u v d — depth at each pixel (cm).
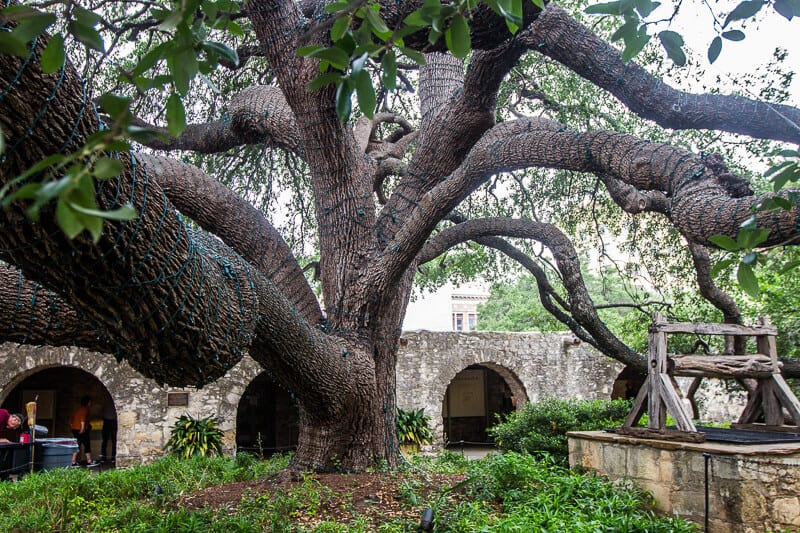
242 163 985
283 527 491
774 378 655
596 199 1106
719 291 874
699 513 540
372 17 165
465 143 689
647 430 607
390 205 711
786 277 918
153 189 313
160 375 399
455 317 2889
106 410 1581
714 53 202
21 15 127
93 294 316
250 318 443
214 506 579
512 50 546
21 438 1041
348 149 674
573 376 1611
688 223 399
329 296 701
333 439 677
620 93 496
